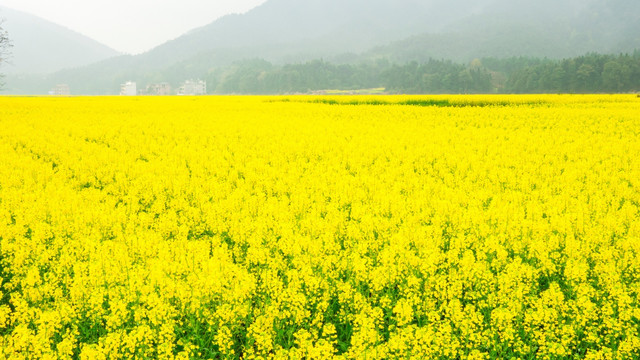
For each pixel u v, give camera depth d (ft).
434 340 18.08
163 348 17.80
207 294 21.35
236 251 27.96
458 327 19.69
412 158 55.36
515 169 49.83
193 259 25.14
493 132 78.33
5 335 18.38
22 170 47.91
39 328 18.90
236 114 110.93
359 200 38.42
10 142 65.72
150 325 20.20
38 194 37.78
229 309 20.21
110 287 21.88
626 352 17.84
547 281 24.80
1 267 26.50
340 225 31.45
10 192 37.50
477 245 27.94
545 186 42.63
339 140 69.41
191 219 34.04
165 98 206.80
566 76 630.33
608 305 19.86
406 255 24.85
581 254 26.22
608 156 56.90
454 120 96.53
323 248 27.22
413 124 90.74
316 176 46.55
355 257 24.54
